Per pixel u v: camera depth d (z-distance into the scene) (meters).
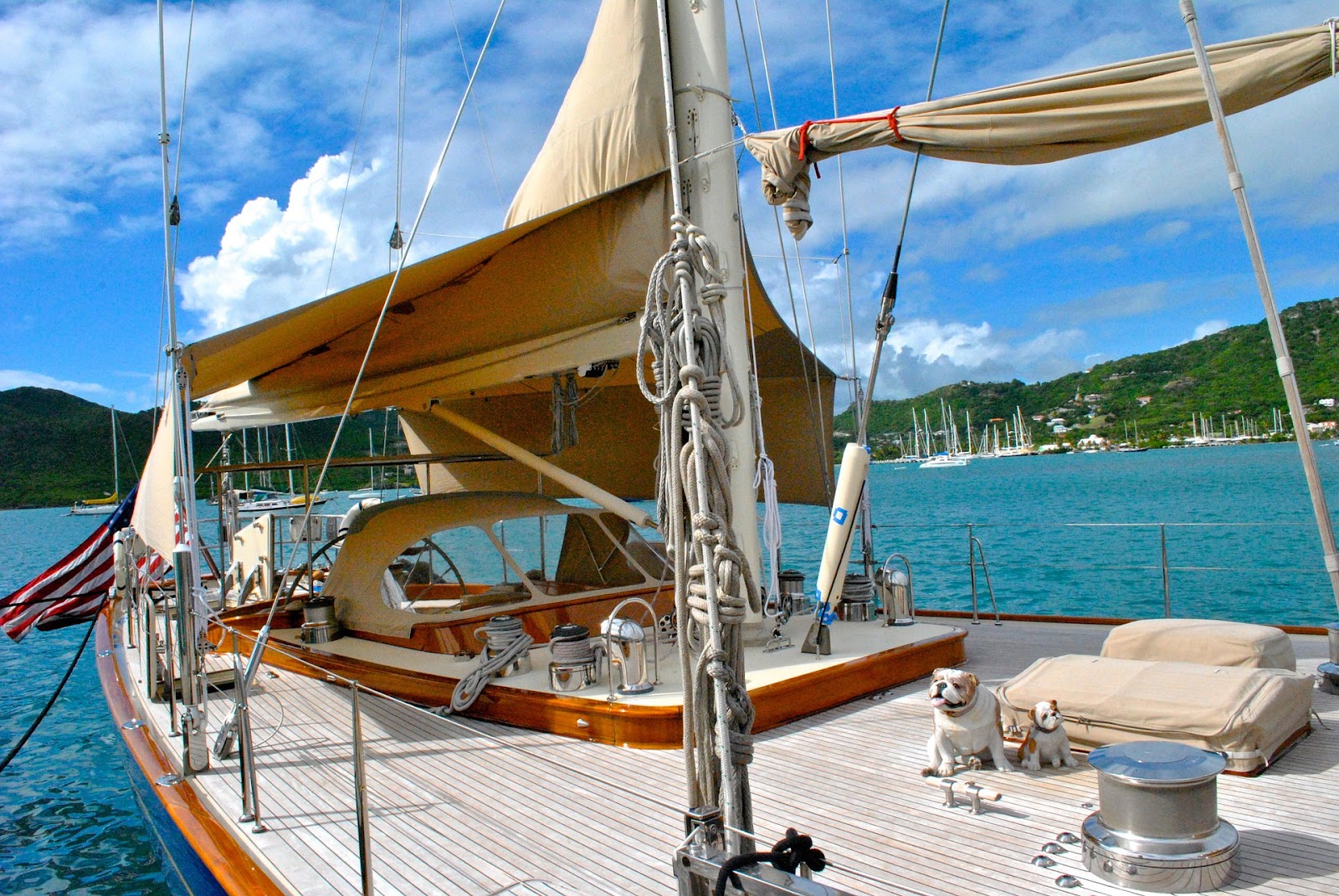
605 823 3.75
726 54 5.95
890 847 3.34
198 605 4.81
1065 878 3.02
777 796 3.93
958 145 3.39
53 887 5.73
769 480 5.85
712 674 2.31
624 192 6.00
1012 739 4.43
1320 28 2.56
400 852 3.55
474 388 7.25
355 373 8.03
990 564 23.08
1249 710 3.84
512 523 7.25
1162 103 2.84
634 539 7.68
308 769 4.62
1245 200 2.27
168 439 5.25
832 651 5.70
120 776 8.05
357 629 6.82
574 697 4.98
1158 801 2.94
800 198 4.25
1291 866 3.00
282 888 3.32
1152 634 4.87
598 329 6.27
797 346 8.63
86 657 14.99
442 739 5.03
